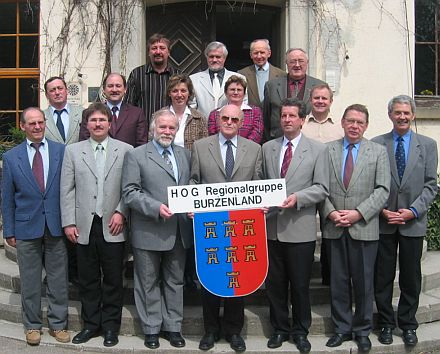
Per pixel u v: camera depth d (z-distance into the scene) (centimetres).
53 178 500
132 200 477
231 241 480
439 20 815
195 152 498
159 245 482
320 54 777
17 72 815
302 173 483
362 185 486
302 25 775
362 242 485
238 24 905
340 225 484
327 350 487
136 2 769
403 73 784
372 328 516
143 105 609
